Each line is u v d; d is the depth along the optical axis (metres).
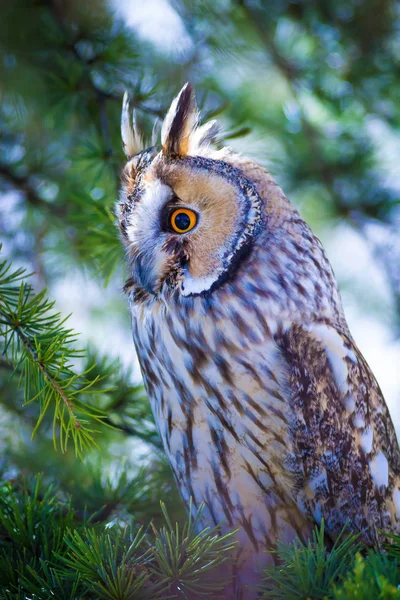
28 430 2.05
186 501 1.89
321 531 1.79
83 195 2.04
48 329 1.84
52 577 1.80
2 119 2.08
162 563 1.79
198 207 1.87
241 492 1.87
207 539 1.80
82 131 2.09
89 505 1.92
